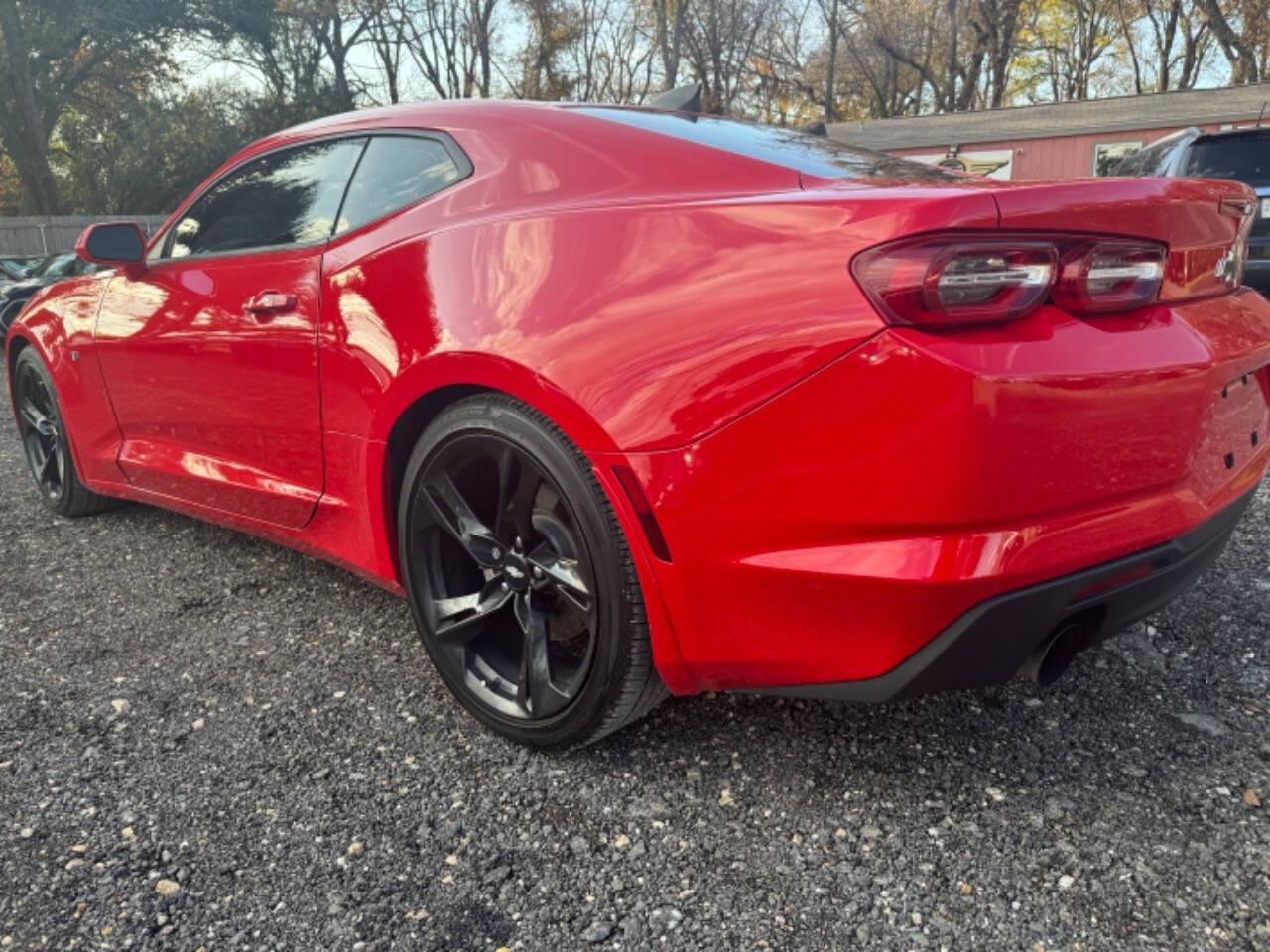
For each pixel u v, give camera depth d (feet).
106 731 6.83
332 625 8.61
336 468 7.57
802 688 5.35
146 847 5.54
